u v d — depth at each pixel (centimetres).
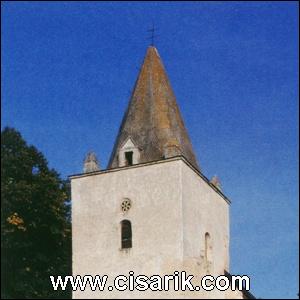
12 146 6166
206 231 5156
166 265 4766
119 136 5328
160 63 5541
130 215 4934
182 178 4888
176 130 5303
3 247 5662
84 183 5106
